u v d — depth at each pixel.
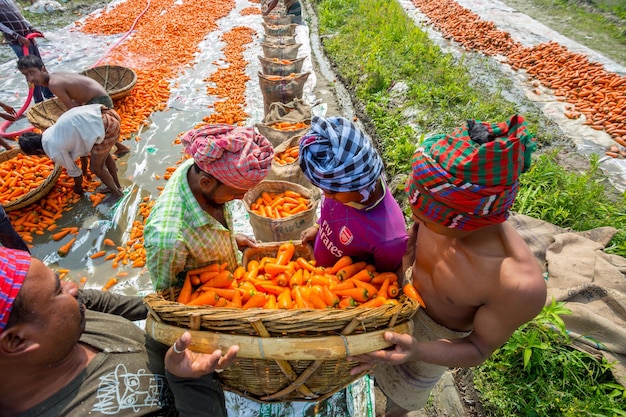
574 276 3.85
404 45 10.04
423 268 2.29
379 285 2.45
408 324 2.09
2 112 7.07
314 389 2.33
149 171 6.20
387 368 2.72
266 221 4.25
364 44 10.41
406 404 2.83
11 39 8.23
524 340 3.18
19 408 1.66
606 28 11.83
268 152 2.52
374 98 7.93
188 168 2.55
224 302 2.32
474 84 8.63
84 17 12.83
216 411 1.99
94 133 4.80
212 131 2.37
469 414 3.21
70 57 10.09
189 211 2.44
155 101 7.90
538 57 9.56
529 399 3.11
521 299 1.75
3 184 5.33
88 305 2.48
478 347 2.02
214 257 2.68
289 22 10.82
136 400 1.81
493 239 1.87
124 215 5.38
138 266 4.69
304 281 2.60
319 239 2.73
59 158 4.83
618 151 6.37
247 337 1.90
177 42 10.81
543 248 4.28
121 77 8.13
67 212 5.39
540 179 5.29
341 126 2.09
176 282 2.62
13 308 1.46
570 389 3.12
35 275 1.55
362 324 1.91
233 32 11.52
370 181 2.10
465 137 1.64
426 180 1.69
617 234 4.40
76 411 1.68
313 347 1.87
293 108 6.42
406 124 7.04
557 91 8.28
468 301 2.01
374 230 2.34
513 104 7.76
